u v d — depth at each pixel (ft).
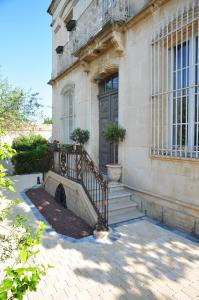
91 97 26.23
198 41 13.34
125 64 19.47
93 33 23.77
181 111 14.43
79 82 29.14
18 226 8.66
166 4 15.19
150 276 9.73
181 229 14.44
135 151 18.38
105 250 12.02
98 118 26.55
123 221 15.93
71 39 32.94
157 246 12.35
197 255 11.39
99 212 15.08
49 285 9.20
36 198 23.38
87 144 26.91
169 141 15.60
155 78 16.17
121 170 19.95
